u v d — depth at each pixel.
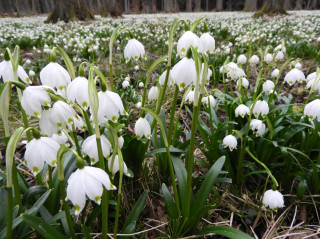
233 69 0.30
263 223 0.22
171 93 0.42
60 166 0.12
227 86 0.48
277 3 1.88
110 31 1.04
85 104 0.13
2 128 0.33
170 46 0.16
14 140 0.11
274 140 0.24
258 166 0.25
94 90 0.11
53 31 1.16
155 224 0.21
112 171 0.15
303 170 0.23
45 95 0.11
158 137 0.24
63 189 0.12
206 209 0.17
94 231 0.19
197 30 1.05
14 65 0.13
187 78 0.14
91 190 0.11
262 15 1.89
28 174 0.25
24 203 0.15
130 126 0.33
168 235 0.19
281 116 0.25
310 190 0.23
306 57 0.65
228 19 1.82
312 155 0.25
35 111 0.11
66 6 1.66
